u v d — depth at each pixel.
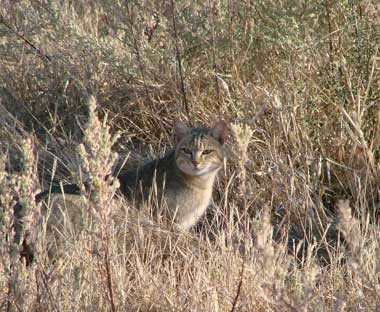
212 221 15.99
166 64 19.64
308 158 17.62
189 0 19.62
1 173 10.55
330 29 18.50
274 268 10.51
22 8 20.56
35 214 11.77
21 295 10.88
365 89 18.22
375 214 16.81
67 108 19.97
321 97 18.41
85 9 23.06
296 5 18.78
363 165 17.39
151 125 19.62
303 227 15.73
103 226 10.80
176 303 12.70
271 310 12.05
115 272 12.78
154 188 16.02
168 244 15.18
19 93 20.67
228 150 17.73
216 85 18.97
